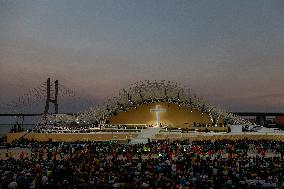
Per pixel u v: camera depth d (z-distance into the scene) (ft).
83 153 148.77
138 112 324.60
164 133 248.93
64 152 169.78
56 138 245.86
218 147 179.01
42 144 203.72
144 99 330.34
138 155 157.17
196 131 265.13
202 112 325.21
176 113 324.60
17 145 211.82
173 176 91.56
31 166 107.24
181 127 280.72
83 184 81.20
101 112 329.72
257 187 85.92
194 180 86.48
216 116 325.83
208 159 127.24
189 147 178.50
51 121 313.32
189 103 327.88
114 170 100.73
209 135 246.47
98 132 253.85
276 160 123.95
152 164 111.86
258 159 125.49
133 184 81.46
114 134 245.65
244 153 159.33
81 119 321.52
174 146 183.11
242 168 105.70
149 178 87.40
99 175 91.35
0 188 81.71
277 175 97.50
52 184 82.64
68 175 95.40
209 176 93.30
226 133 251.60
